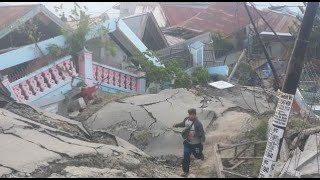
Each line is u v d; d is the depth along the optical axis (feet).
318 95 46.75
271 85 61.11
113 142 35.27
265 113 44.50
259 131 38.45
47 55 47.62
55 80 46.98
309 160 29.04
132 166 28.55
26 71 46.78
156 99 46.91
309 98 47.32
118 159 28.89
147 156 34.04
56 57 47.98
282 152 31.27
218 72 66.13
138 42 58.70
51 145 28.58
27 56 46.39
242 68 70.54
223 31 82.99
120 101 46.85
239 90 56.24
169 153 37.91
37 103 44.88
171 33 86.12
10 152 26.22
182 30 86.07
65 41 49.21
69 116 45.34
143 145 39.47
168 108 44.73
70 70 48.60
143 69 56.18
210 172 33.14
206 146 38.24
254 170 31.32
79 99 46.70
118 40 57.77
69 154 27.17
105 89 52.60
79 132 35.76
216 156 33.14
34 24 49.70
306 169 27.99
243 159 33.30
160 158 37.37
